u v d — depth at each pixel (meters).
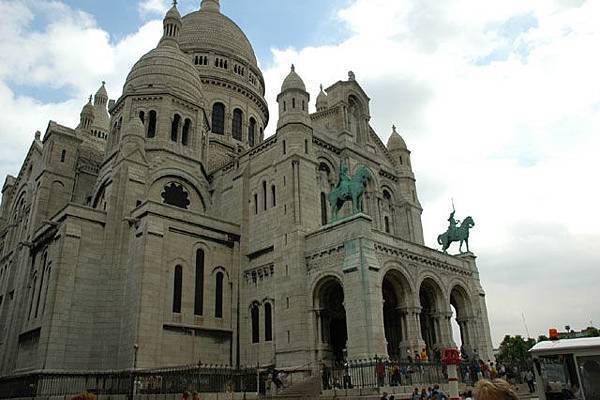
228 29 78.06
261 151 48.19
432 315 41.75
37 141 57.78
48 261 41.97
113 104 55.53
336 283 38.62
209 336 41.12
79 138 55.03
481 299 45.56
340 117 51.34
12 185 65.69
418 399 25.72
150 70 53.75
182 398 29.48
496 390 5.50
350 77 54.56
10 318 46.25
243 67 75.94
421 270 40.22
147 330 36.69
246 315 43.69
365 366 30.17
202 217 43.88
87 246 40.44
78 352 37.34
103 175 49.53
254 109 74.12
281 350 38.25
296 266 39.28
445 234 48.56
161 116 51.34
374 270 34.81
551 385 15.56
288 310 38.78
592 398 14.62
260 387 35.56
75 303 38.34
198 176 52.38
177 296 40.03
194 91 55.22
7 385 36.81
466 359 36.91
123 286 40.06
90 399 11.17
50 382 34.44
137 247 39.88
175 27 61.69
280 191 43.44
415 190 57.47
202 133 55.25
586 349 14.98
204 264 42.94
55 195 51.34
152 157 49.00
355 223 36.53
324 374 33.44
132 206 44.00
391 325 42.19
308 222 41.88
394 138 59.72
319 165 46.81
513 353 96.94
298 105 45.88
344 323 43.19
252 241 45.75
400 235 54.09
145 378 33.09
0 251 60.50
